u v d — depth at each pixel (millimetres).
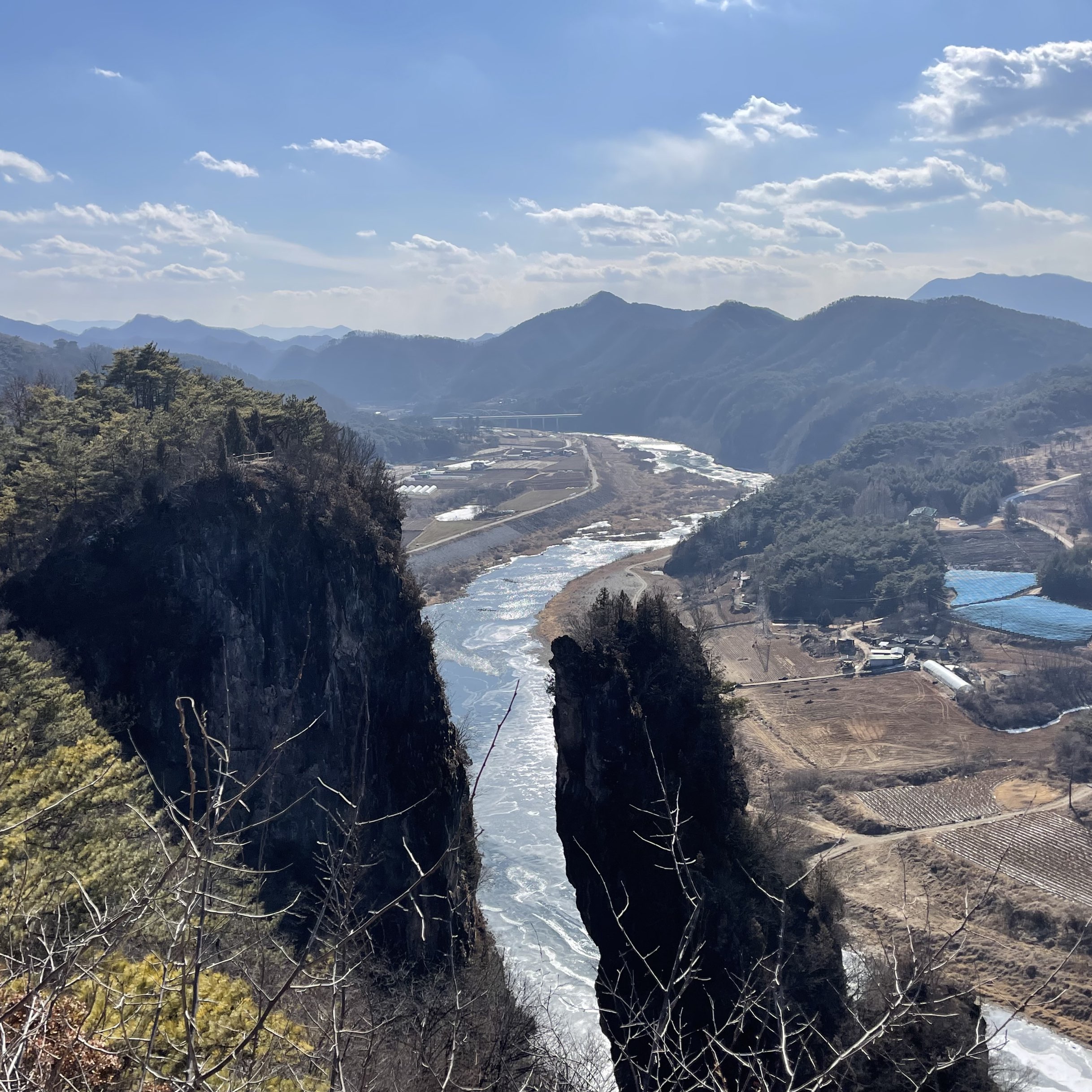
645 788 72438
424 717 97000
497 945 99875
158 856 38750
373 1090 21688
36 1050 19828
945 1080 42906
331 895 18547
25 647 78750
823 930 65438
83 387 151250
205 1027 25547
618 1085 33188
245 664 98688
